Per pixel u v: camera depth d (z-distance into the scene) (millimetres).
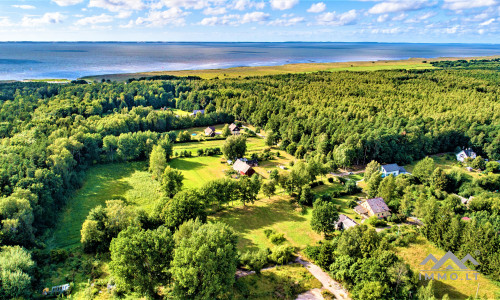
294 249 69812
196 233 54625
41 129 124312
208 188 84688
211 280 48344
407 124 136500
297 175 93875
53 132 119312
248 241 72375
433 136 134375
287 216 84312
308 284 58000
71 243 69625
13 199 66562
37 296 52625
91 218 67688
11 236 61781
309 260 66062
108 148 121312
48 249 66562
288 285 57531
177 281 49625
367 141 121375
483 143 133500
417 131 130000
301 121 146750
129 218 68875
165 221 71750
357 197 94750
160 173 103375
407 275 53969
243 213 85438
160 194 95312
